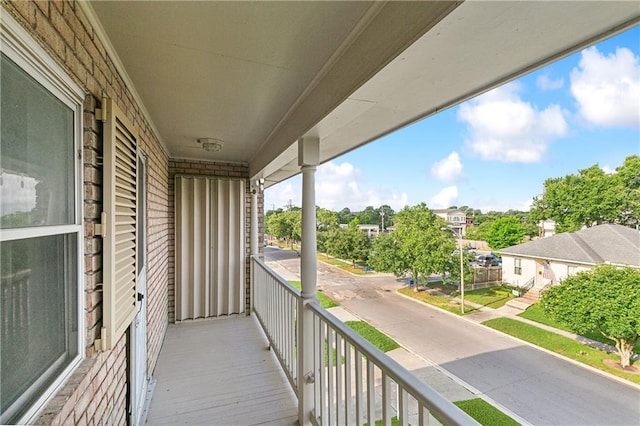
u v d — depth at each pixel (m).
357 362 1.51
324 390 2.00
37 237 0.94
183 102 2.31
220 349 3.54
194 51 1.59
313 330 2.17
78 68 1.17
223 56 1.63
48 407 0.96
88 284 1.24
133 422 2.06
